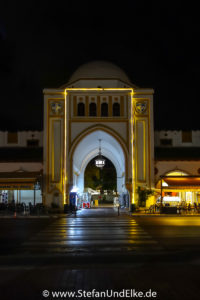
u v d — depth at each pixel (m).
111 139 33.53
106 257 10.27
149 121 32.16
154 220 23.48
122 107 32.41
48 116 32.09
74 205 30.81
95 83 33.19
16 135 36.59
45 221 22.95
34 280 7.70
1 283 7.49
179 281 7.54
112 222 21.91
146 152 31.78
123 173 35.88
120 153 35.53
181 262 9.53
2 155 33.56
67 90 32.41
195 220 23.41
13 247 12.09
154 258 10.08
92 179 63.28
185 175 30.84
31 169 31.84
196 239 13.88
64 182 31.25
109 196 63.50
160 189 31.06
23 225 20.05
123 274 8.18
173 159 32.12
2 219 25.06
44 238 14.30
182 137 36.81
